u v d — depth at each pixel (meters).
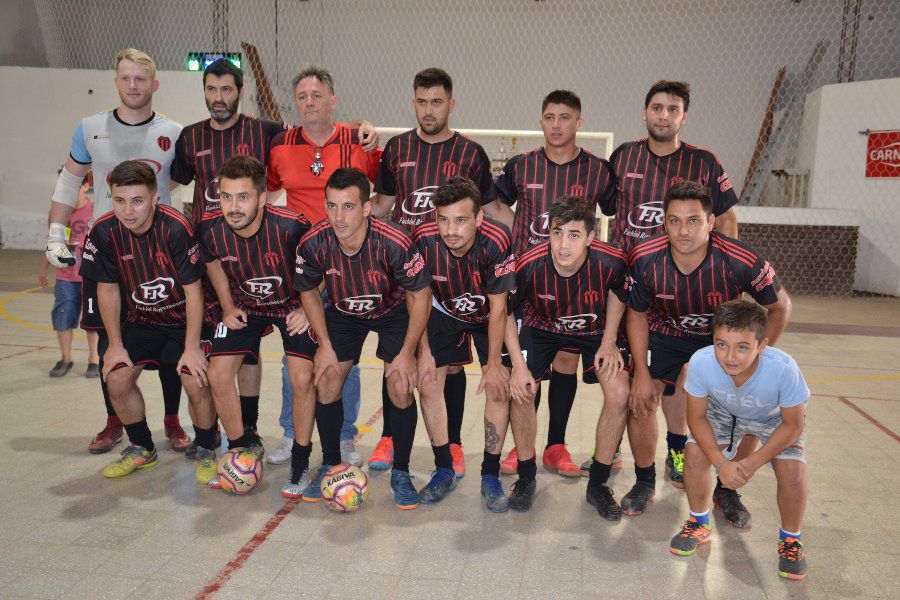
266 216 2.68
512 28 13.10
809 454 3.39
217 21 13.60
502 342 2.72
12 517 2.52
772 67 12.52
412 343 2.63
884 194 10.38
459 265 2.60
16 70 11.94
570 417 4.05
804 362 5.63
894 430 3.80
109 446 3.24
